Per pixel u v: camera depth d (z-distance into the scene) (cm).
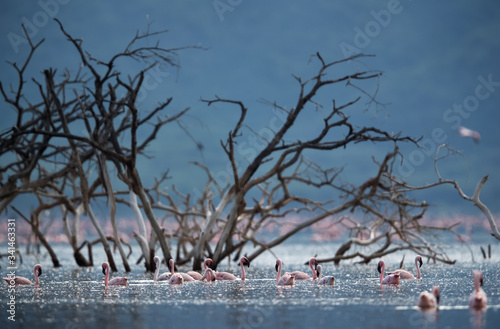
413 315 5878
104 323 5728
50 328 5547
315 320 5691
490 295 7256
